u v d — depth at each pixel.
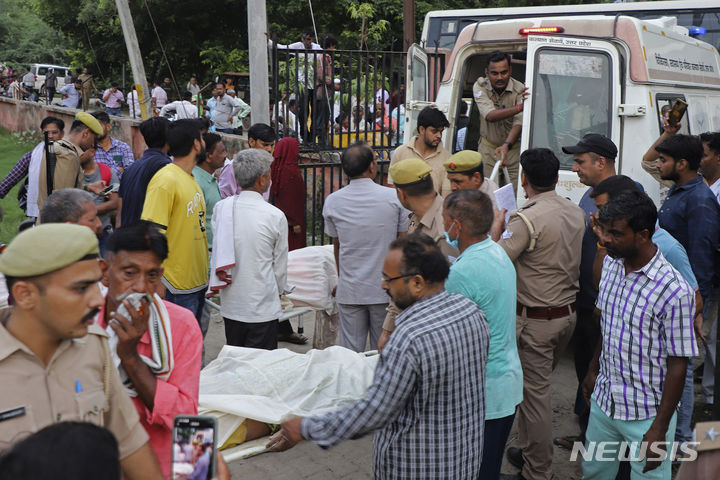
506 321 3.31
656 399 3.07
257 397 4.39
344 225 4.73
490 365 3.32
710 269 4.57
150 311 2.48
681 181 4.73
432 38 10.80
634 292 3.07
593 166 4.54
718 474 2.24
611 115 6.10
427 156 5.74
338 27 25.56
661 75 6.49
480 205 3.23
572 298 4.07
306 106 8.77
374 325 4.88
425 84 7.55
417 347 2.55
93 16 28.52
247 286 4.72
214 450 2.02
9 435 1.88
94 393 2.02
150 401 2.46
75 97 26.92
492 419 3.35
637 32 6.10
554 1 21.31
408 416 2.68
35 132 20.83
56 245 1.78
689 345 2.96
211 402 4.25
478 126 8.47
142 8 27.17
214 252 4.71
